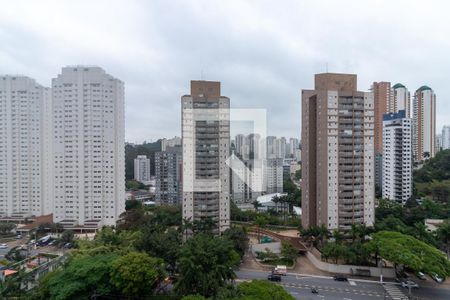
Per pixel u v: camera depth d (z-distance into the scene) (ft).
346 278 284.82
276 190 531.91
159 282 240.53
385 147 589.32
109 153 474.49
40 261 337.11
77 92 463.01
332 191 361.10
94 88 463.83
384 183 593.01
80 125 465.06
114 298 227.40
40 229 462.19
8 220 517.14
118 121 484.74
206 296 204.33
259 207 513.04
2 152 522.06
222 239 244.01
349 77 376.48
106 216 475.31
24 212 526.98
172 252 253.85
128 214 445.78
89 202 472.03
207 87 391.45
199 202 385.91
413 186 588.50
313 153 379.96
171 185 638.94
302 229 357.61
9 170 522.88
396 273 286.05
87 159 467.93
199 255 213.25
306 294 252.83
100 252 276.62
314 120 378.73
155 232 296.30
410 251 258.16
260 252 335.26
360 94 365.81
